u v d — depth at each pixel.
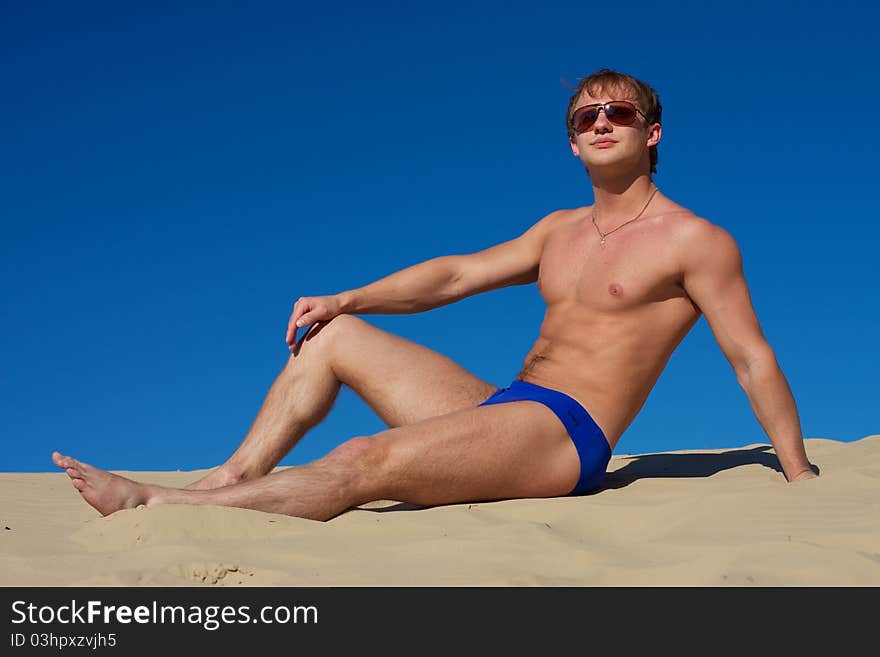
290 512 3.40
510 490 3.80
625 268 4.09
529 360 4.31
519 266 4.62
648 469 4.88
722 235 4.06
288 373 4.23
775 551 2.63
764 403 3.99
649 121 4.27
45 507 4.48
